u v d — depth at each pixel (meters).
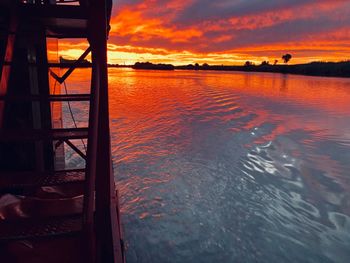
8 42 2.90
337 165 13.57
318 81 88.88
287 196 10.36
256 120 25.19
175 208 9.34
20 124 5.08
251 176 12.17
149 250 7.23
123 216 8.75
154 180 11.59
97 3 2.90
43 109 5.86
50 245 3.19
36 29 4.42
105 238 3.34
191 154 15.15
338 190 10.84
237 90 55.31
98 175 3.24
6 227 2.35
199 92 51.06
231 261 6.91
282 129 21.56
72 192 4.42
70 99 2.98
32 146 5.28
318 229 8.28
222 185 11.22
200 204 9.64
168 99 40.28
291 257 7.10
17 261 2.91
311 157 14.76
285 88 61.28
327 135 19.66
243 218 8.81
